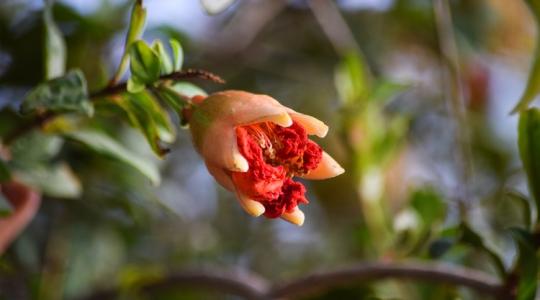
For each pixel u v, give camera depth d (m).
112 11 0.72
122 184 0.68
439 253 0.61
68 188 0.60
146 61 0.53
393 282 0.67
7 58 0.72
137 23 0.54
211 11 0.55
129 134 0.68
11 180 0.57
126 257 0.78
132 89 0.53
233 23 0.86
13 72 0.71
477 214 0.70
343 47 0.80
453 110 0.73
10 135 0.58
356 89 0.68
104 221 0.72
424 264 0.61
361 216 0.83
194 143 0.52
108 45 0.72
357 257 0.87
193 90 0.54
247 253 0.89
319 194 0.88
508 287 0.58
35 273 0.70
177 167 0.84
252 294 0.65
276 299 0.63
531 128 0.57
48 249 0.70
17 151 0.59
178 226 0.83
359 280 0.61
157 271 0.67
